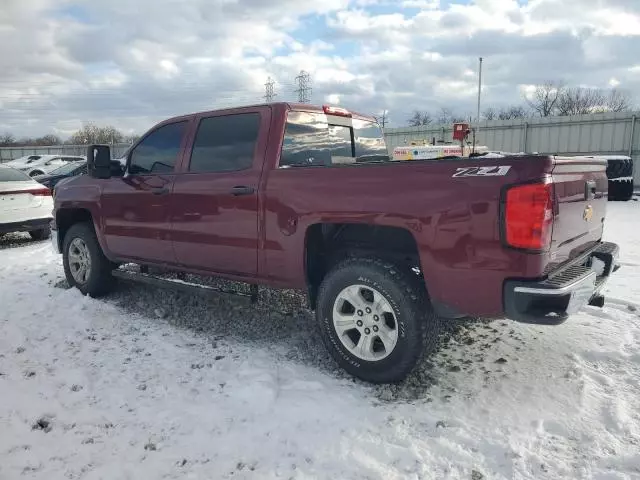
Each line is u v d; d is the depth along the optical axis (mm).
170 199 4305
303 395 3184
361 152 4859
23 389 3287
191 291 4348
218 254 4047
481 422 2871
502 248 2789
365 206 3201
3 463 2537
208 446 2674
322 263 3730
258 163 3793
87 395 3221
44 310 4891
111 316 4707
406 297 3117
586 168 3400
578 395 3119
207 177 4066
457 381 3350
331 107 4453
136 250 4738
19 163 24922
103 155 4773
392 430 2795
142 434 2791
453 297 2998
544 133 20891
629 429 2750
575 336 4035
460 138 9945
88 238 5230
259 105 3945
